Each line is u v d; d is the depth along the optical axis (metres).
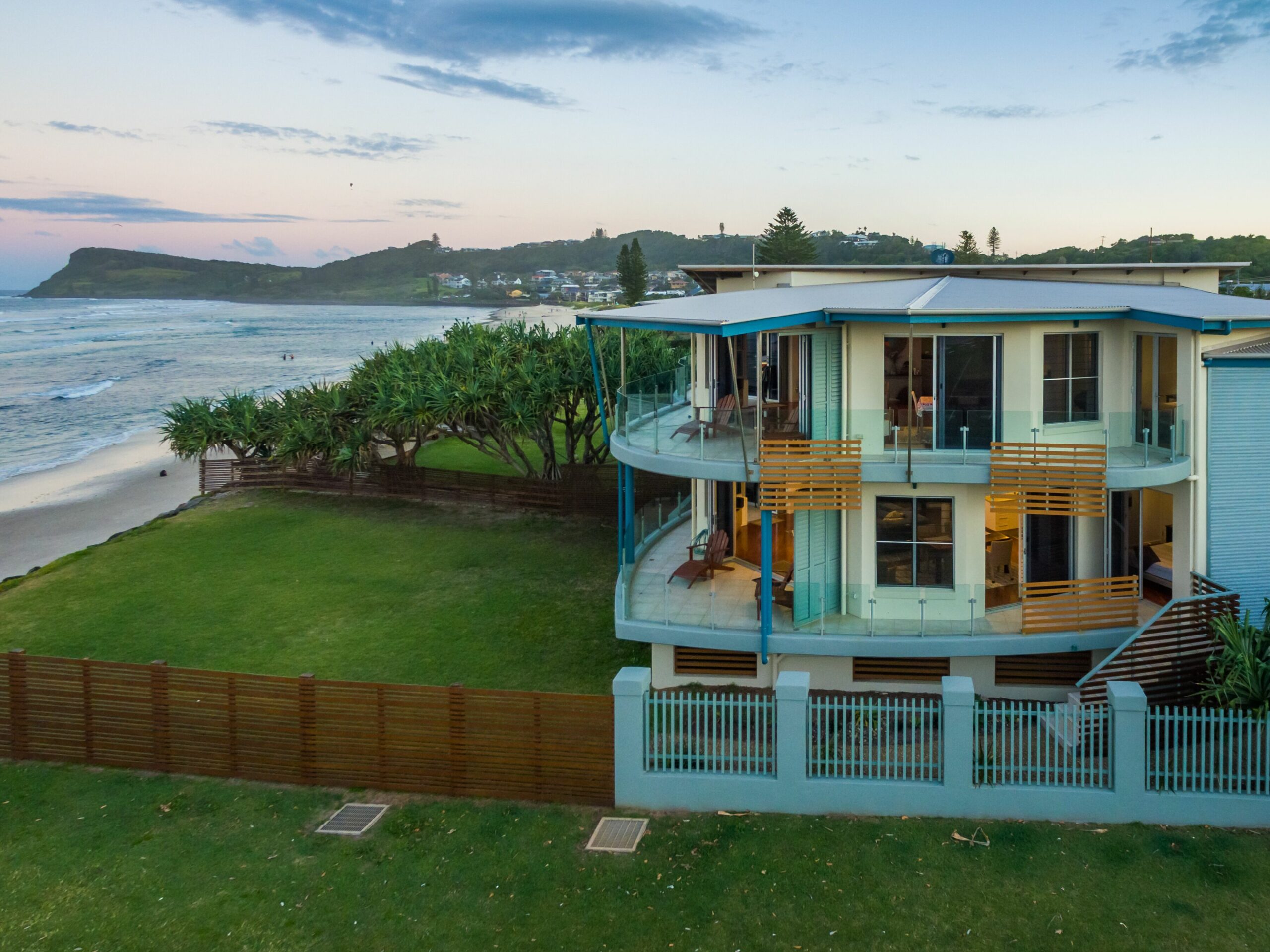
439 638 22.86
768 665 19.16
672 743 14.52
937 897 12.12
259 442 41.03
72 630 23.86
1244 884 12.12
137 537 33.50
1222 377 18.11
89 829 14.12
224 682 15.49
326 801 14.84
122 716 15.97
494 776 14.74
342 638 23.00
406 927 11.83
